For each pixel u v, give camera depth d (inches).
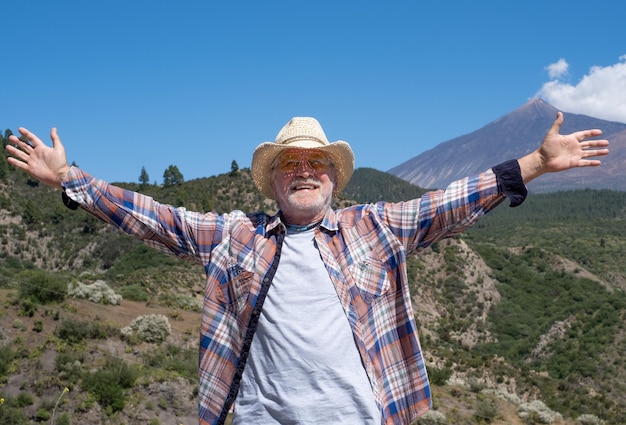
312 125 168.9
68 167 164.1
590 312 3964.1
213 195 4409.5
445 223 157.2
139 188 4672.7
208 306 158.6
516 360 3548.2
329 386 145.5
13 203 4227.4
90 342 1189.1
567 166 154.5
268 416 147.3
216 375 155.4
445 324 3774.6
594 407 1897.1
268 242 159.3
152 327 1316.4
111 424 935.7
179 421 984.3
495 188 156.4
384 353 151.6
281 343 149.0
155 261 3516.2
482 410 1403.8
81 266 3742.6
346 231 158.2
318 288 152.7
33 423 892.0
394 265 154.9
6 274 1813.5
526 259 5118.1
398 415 150.3
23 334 1162.6
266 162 170.2
